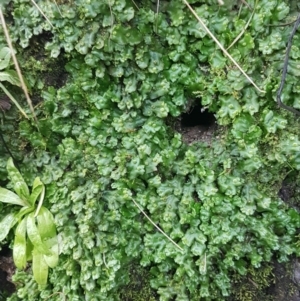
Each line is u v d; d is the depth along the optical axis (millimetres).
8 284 266
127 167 219
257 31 199
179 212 222
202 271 217
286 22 201
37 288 239
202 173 217
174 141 221
